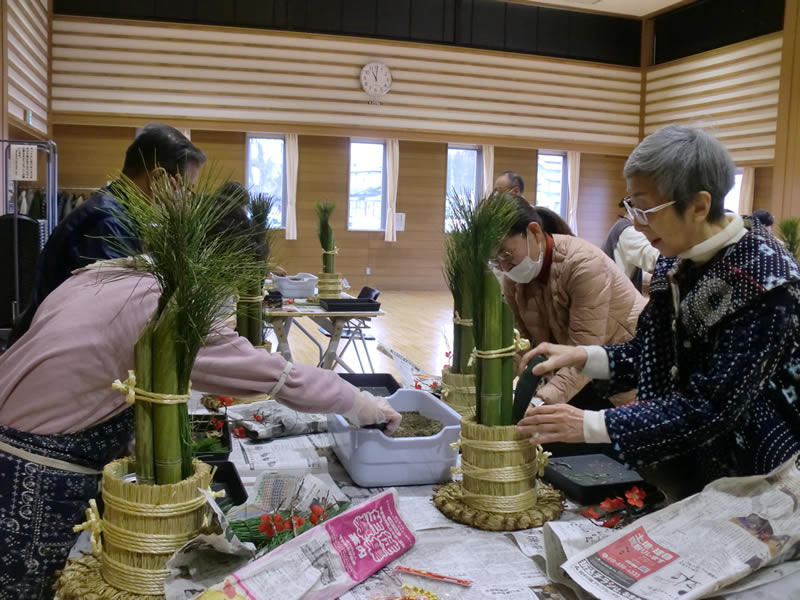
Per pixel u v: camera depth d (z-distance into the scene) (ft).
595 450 5.54
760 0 33.27
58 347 3.85
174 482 3.49
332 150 35.53
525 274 6.63
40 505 3.84
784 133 31.58
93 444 4.00
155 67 32.35
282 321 12.01
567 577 3.67
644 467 4.53
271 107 33.83
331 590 3.48
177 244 3.40
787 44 31.40
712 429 3.95
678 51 37.65
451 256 6.26
